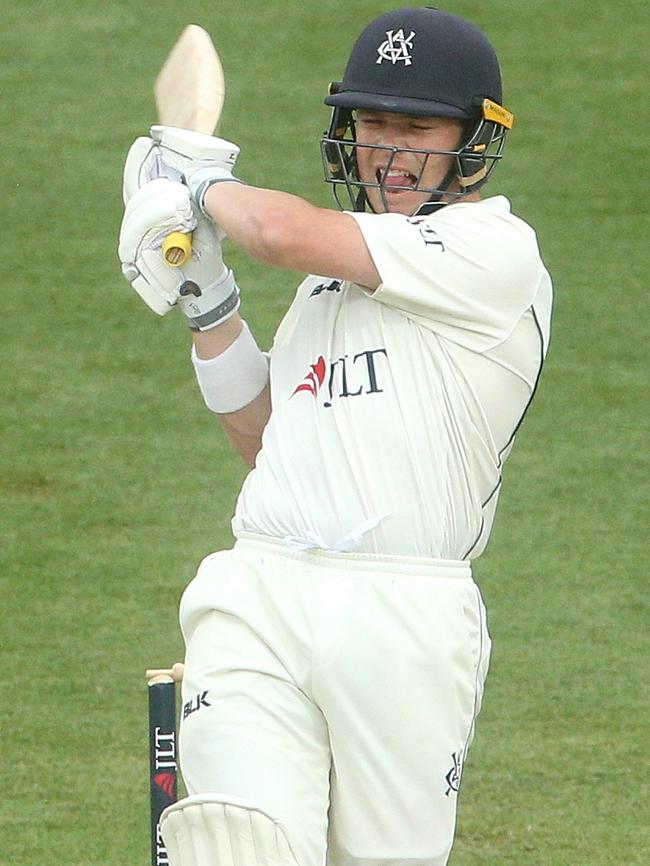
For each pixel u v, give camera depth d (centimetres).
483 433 988
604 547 2305
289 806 935
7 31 4291
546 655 2012
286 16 4372
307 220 951
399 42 988
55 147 3697
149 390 2777
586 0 4497
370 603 958
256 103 3891
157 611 2105
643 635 2066
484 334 977
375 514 962
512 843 1605
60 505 2400
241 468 2530
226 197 973
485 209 991
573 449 2605
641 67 4138
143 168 1039
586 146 3750
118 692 1908
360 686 953
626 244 3341
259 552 991
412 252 958
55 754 1775
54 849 1570
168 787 1076
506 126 1017
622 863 1566
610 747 1805
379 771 963
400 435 966
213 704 963
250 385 1082
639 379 2842
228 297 1055
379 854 974
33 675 1944
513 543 2314
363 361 980
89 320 3009
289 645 963
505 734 1833
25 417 2670
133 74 4053
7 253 3247
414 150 996
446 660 969
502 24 4350
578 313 3072
